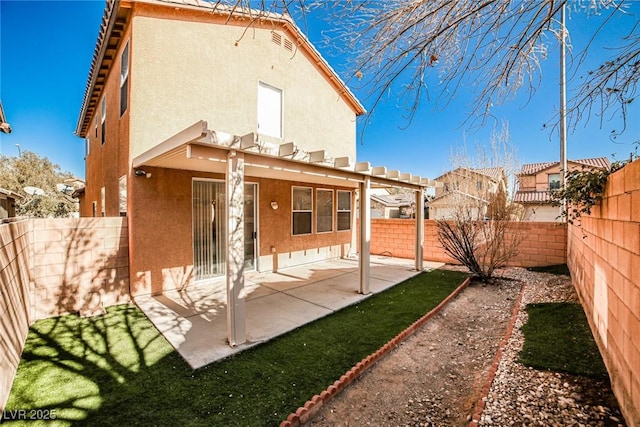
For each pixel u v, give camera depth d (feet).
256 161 15.21
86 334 14.74
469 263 26.35
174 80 21.07
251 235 27.68
